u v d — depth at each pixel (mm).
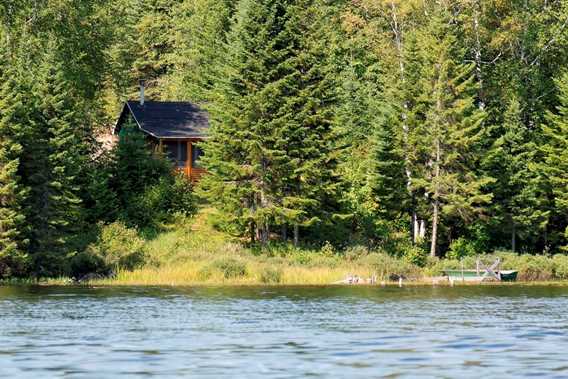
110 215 143750
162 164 155375
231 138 143000
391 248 148250
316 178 144250
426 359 54250
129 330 69250
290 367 51469
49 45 142500
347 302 94938
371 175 151125
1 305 90500
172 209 150250
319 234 148125
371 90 183250
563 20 175500
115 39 184125
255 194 144125
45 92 134875
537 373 49250
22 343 61656
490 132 162250
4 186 123688
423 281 135125
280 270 129875
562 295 106875
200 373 49625
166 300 96875
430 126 150250
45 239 128250
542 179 153875
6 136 126125
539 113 170375
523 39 174125
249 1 145625
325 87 145375
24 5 160000
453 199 147250
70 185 133250
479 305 91688
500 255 146125
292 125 141625
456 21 172750
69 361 53906
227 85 146000
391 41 178750
